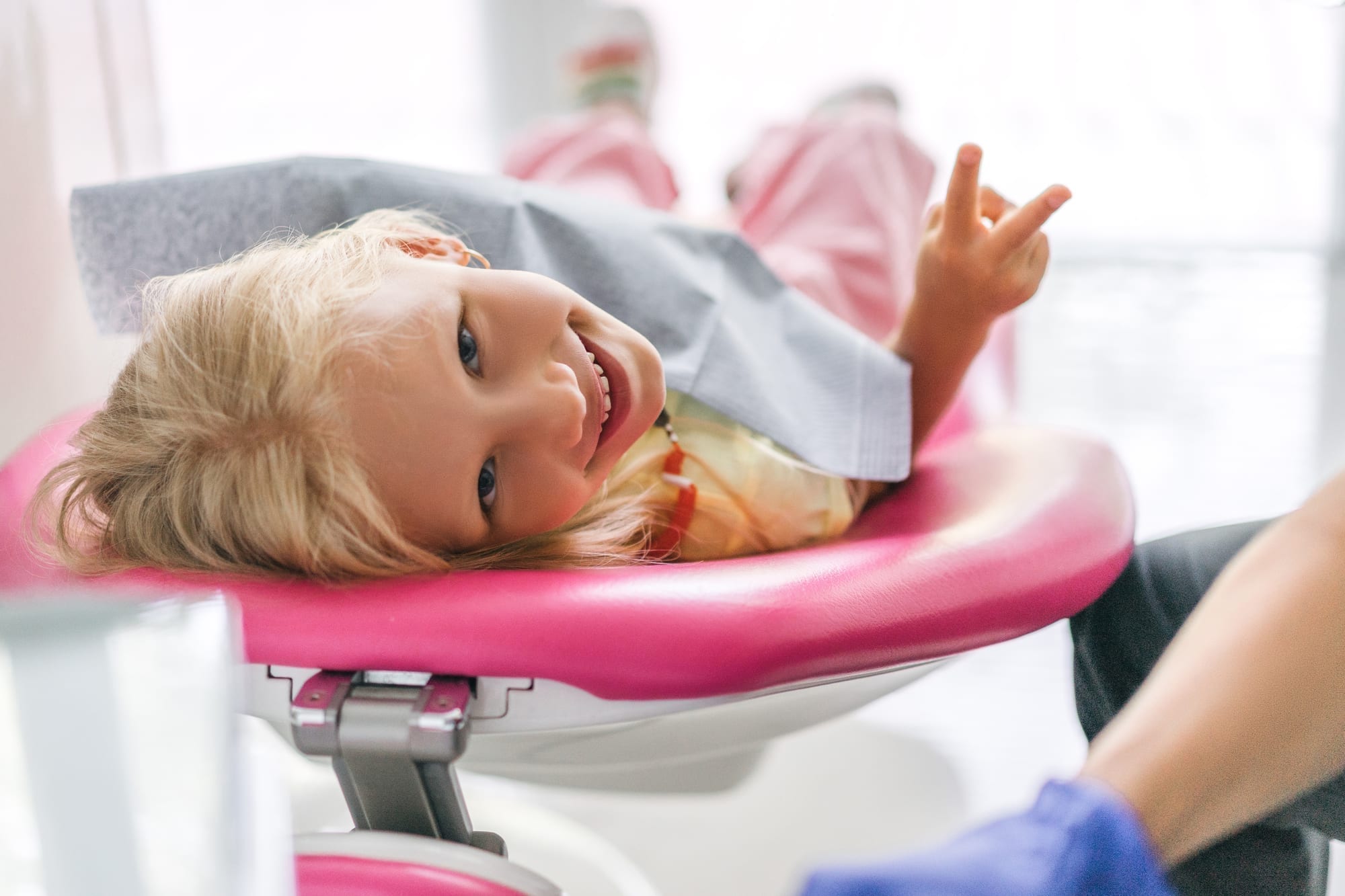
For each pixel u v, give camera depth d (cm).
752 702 52
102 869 24
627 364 65
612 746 56
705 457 76
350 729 49
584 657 48
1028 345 175
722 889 97
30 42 97
